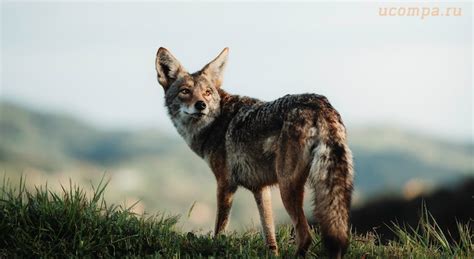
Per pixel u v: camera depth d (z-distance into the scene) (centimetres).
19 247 1583
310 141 1563
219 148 1927
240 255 1597
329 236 1469
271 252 1653
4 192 1734
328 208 1488
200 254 1577
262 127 1708
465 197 3372
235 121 1844
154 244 1645
